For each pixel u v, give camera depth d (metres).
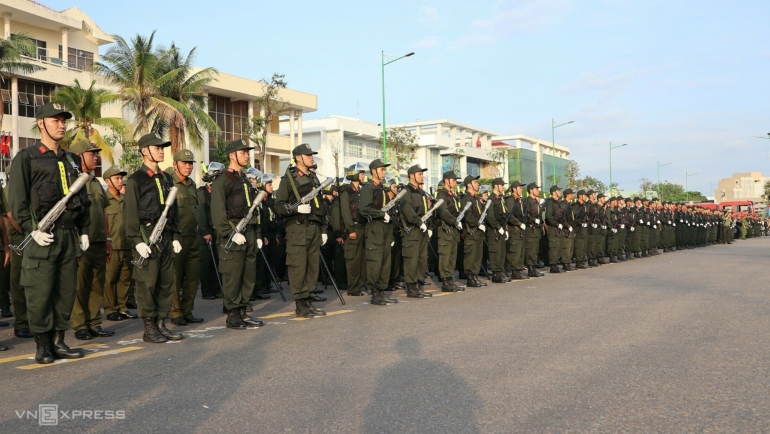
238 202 7.86
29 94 30.22
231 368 5.61
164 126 29.61
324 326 7.72
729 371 5.23
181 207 8.33
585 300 9.56
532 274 14.16
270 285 11.85
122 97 28.84
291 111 42.44
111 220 9.00
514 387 4.85
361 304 9.90
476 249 12.13
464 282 13.39
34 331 5.93
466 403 4.48
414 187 10.80
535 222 14.09
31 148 6.03
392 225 10.13
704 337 6.58
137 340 7.16
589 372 5.25
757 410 4.25
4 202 7.90
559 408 4.35
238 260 7.80
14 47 26.28
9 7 30.11
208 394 4.81
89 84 31.97
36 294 5.91
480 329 7.22
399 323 7.78
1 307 8.80
